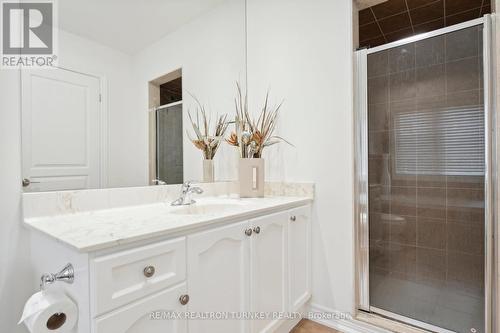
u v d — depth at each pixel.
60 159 1.15
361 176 1.62
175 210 1.34
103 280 0.72
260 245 1.30
